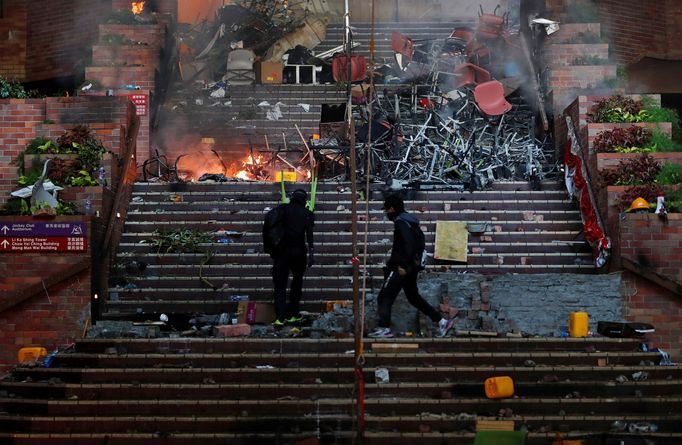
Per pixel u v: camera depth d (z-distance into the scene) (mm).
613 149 45406
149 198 47875
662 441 30578
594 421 31984
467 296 38375
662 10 64938
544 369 34219
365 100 53656
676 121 47812
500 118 53656
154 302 42531
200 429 31828
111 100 48719
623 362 35344
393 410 32469
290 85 60375
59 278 41281
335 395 33250
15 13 65750
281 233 38312
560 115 51875
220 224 46219
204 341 35750
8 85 49875
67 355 35250
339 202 46969
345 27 59812
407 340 35656
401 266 36469
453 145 50781
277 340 35594
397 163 49594
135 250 44969
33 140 46531
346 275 43469
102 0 63844
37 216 41875
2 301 41188
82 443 31359
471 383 33375
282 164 53594
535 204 47000
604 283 39406
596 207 44594
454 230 44812
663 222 41469
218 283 43438
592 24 57000
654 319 40344
